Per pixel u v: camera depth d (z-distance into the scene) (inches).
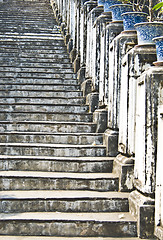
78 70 320.8
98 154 208.1
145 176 154.7
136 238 155.3
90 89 274.4
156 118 151.0
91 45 272.8
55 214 165.3
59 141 219.6
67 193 176.9
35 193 176.4
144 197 156.5
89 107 253.0
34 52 377.4
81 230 157.8
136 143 169.0
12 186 182.2
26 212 167.6
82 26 310.2
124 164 181.3
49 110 255.1
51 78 309.3
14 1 639.1
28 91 278.1
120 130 194.4
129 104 179.9
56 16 525.7
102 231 157.8
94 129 231.6
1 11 547.2
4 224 156.6
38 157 198.2
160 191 143.4
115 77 201.2
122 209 171.6
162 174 140.8
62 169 195.9
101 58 240.2
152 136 151.7
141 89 160.4
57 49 390.0
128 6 221.6
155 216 147.0
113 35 221.9
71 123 230.8
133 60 174.7
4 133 218.7
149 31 171.9
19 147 207.2
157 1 247.8
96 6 291.9
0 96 263.4
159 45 153.9
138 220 154.7
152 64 171.8
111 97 208.2
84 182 183.2
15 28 450.6
